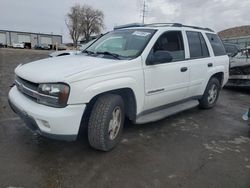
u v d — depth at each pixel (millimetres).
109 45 4520
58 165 3268
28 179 2943
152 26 4781
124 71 3654
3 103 5867
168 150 3889
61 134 3137
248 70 8711
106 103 3459
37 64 3740
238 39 26656
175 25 5004
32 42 87875
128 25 5320
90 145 3619
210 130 4871
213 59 5832
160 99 4418
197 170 3361
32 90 3277
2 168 3125
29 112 3180
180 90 4848
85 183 2934
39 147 3705
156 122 5121
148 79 4047
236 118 5734
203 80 5539
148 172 3240
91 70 3271
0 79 9453
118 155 3615
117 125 3758
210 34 6020
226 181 3150
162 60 4074
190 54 5117
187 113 5910
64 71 3213
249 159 3762
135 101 3914
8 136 4023
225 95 8609
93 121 3439
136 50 4070
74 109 3119
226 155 3854
